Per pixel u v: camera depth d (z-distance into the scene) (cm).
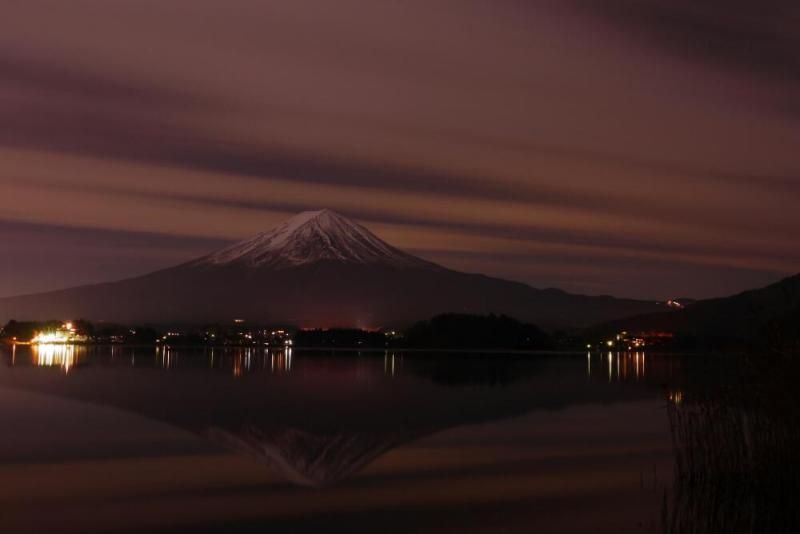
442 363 12344
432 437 4275
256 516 2741
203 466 3475
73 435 4191
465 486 3155
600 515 2753
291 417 5000
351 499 2959
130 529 2592
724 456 3006
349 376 8781
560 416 5134
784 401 2828
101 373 8625
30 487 3072
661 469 3425
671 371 9900
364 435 4325
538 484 3167
